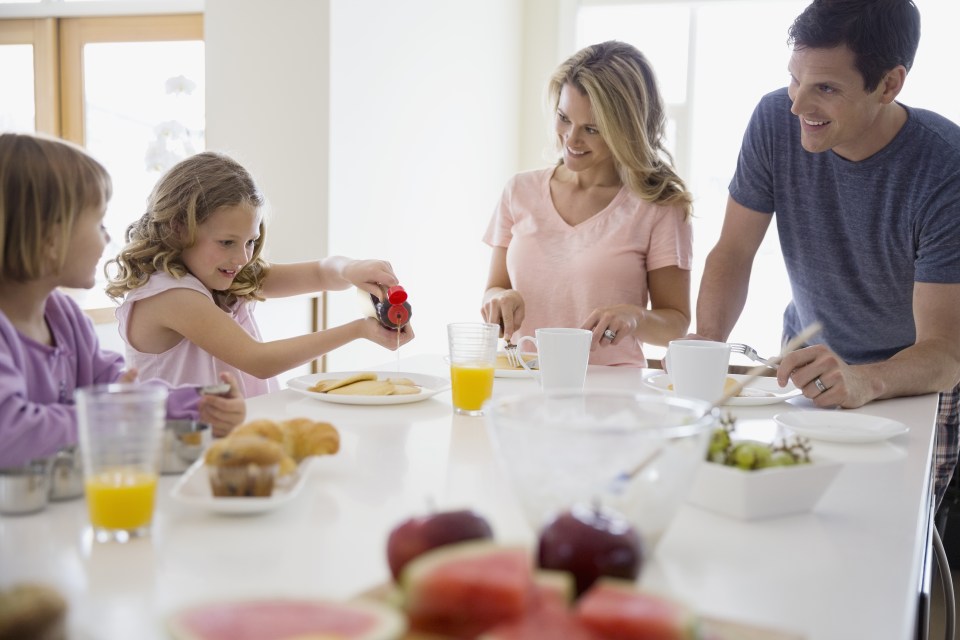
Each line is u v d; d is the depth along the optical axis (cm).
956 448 221
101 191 120
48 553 73
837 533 83
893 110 179
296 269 211
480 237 486
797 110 169
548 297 217
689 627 46
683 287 214
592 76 200
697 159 496
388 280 179
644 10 495
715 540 80
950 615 186
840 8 159
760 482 85
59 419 100
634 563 56
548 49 517
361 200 355
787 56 475
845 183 186
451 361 135
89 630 59
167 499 89
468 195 464
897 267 187
